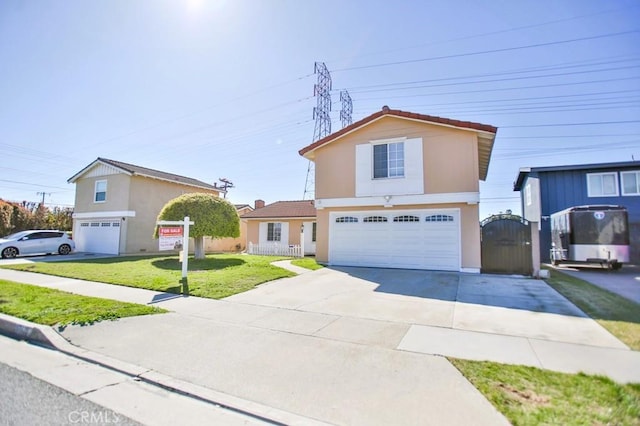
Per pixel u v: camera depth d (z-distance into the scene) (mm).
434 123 11805
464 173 11461
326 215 13664
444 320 5699
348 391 3270
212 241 24812
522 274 10883
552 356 4039
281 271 11109
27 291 7879
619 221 12352
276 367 3861
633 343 4449
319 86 24031
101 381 3615
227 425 2791
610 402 2902
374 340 4727
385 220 12617
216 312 6297
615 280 9875
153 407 3068
